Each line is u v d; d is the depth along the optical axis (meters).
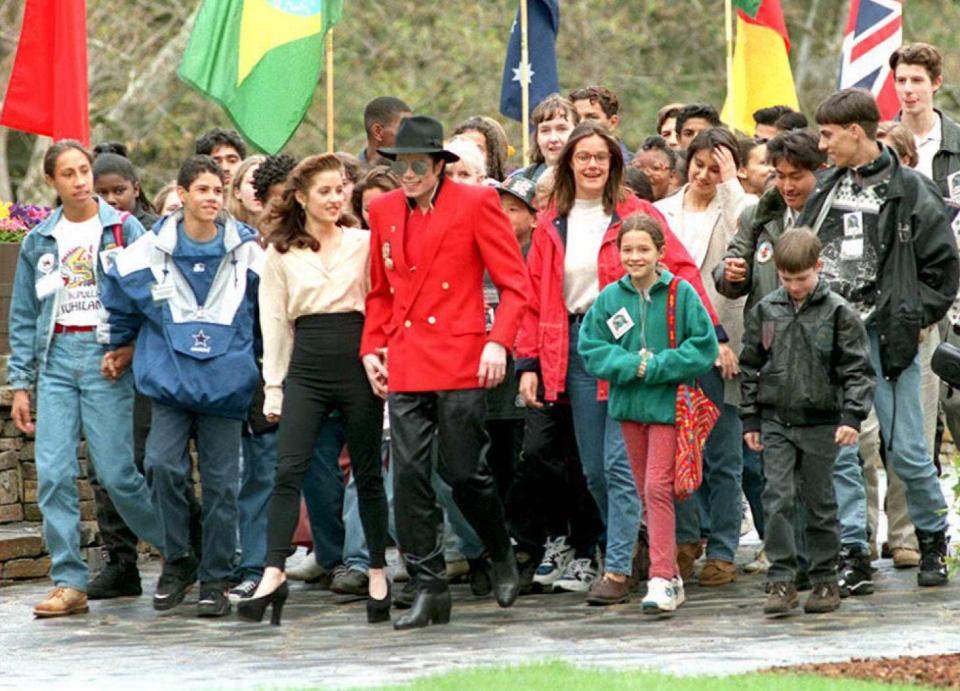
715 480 25.80
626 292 23.59
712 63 71.50
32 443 30.41
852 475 24.47
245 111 31.02
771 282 25.03
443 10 66.12
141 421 26.00
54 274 25.08
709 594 25.00
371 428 23.50
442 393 22.81
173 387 24.27
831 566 23.06
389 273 23.03
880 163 24.20
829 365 22.86
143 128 60.94
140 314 24.78
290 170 25.84
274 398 23.80
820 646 20.56
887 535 28.19
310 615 24.55
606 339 23.67
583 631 22.27
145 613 25.03
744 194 26.19
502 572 24.03
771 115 31.45
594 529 25.75
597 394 24.38
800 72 71.81
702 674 18.47
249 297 24.84
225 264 24.64
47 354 25.14
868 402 22.72
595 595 24.17
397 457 22.88
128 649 22.23
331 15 31.02
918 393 24.53
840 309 22.84
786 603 22.81
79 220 25.28
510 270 22.92
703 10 71.19
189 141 61.81
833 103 24.12
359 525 25.86
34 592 27.80
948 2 72.50
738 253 25.27
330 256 23.58
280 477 23.31
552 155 27.42
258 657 21.22
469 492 23.11
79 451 30.28
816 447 22.97
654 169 28.47
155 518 25.48
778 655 20.02
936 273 24.20
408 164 22.66
